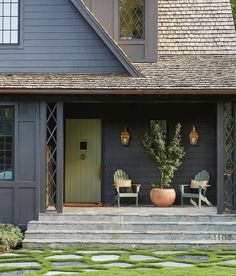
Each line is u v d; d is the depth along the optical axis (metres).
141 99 14.41
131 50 16.45
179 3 18.25
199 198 15.38
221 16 17.77
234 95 14.14
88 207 15.64
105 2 16.69
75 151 16.89
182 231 13.39
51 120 16.03
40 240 13.11
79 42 15.20
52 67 15.18
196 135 16.38
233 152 14.35
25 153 14.29
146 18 16.47
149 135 16.23
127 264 10.95
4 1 15.27
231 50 16.91
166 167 15.64
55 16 15.20
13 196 14.25
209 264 10.83
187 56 16.78
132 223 13.54
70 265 10.93
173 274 9.77
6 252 12.41
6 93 14.05
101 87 13.90
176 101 14.36
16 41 15.27
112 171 16.55
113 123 16.59
